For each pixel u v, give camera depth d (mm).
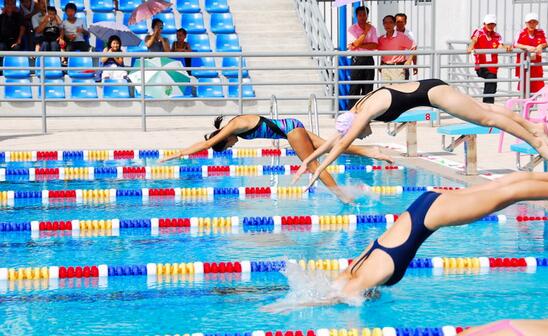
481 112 9883
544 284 8594
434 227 6613
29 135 20750
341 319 7395
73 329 7289
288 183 14789
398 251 6816
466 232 10984
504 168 15719
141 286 8648
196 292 8398
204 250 10133
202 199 13562
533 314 7598
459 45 28516
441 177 15070
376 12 31766
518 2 27203
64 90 25109
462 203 6398
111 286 8648
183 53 20672
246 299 8117
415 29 30250
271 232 11148
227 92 25672
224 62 26188
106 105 25031
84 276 9023
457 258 9320
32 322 7496
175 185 14680
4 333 7199
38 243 10578
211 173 16109
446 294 8203
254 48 27219
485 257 9484
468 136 14898
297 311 7633
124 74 24875
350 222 11680
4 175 15859
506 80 21766
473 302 7953
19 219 11945
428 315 7535
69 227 11430
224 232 11172
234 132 12633
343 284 7734
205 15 28078
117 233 11156
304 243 10477
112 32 25109
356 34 23703
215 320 7469
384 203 12930
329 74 25891
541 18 27531
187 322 7445
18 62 25141
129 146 18750
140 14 24766
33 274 9000
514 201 6219
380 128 22141
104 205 13078
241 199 13508
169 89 25047
